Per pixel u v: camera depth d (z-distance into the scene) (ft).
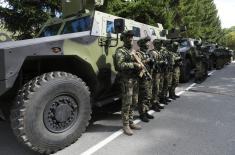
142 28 21.66
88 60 14.62
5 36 15.08
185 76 32.40
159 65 19.44
